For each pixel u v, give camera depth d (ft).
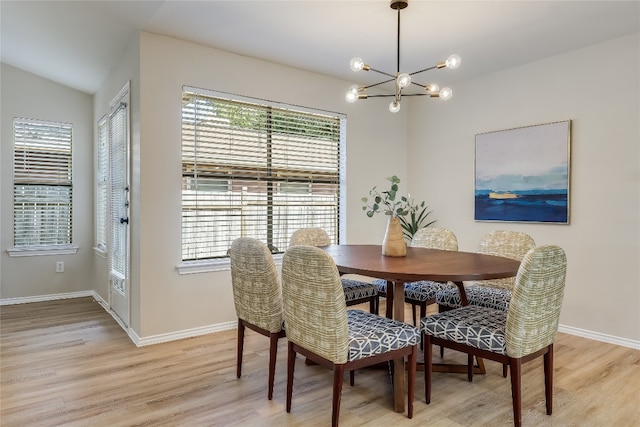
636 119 10.05
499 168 12.80
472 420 6.73
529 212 12.05
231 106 11.61
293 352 6.95
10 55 13.20
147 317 10.14
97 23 9.91
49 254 14.92
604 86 10.57
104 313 13.04
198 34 10.16
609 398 7.46
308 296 6.36
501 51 11.21
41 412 6.84
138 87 10.01
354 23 9.47
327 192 13.91
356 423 6.61
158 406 7.09
